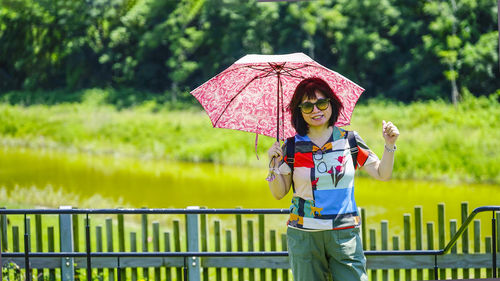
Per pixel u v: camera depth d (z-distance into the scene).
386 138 4.29
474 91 38.62
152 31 46.97
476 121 30.38
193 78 47.69
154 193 19.11
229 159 26.36
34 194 17.86
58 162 25.08
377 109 35.91
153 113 38.47
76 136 31.30
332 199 4.25
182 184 20.86
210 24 47.34
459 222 15.40
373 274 8.26
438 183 21.61
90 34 47.28
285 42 47.12
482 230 14.18
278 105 4.62
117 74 47.59
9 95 44.28
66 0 46.31
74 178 21.31
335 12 45.00
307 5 46.25
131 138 30.84
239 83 4.72
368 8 44.41
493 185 21.33
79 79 46.72
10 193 18.02
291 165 4.34
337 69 46.41
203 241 8.18
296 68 4.61
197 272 8.07
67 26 46.62
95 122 33.97
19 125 33.59
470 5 39.34
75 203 17.11
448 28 40.00
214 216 15.56
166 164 25.80
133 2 47.25
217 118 4.81
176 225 8.13
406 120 31.62
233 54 47.06
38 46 46.12
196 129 31.44
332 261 4.34
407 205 17.52
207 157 26.95
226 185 20.72
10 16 45.72
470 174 22.19
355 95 4.54
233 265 8.20
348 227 4.25
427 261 8.11
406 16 43.91
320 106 4.21
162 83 47.59
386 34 45.78
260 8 46.03
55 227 12.55
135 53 47.69
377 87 45.06
